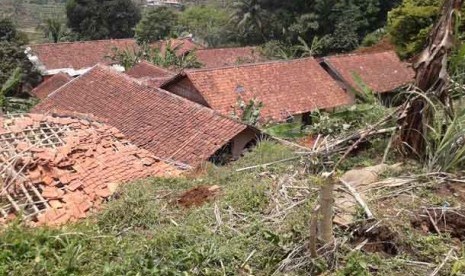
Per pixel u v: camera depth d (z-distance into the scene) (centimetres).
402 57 2094
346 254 466
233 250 495
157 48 2952
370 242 482
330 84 1927
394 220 497
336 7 3219
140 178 848
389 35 2262
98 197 761
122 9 4162
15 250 537
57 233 570
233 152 1191
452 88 626
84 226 603
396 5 3266
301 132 973
